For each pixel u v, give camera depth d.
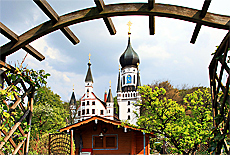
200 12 2.98
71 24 3.37
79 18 3.27
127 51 78.94
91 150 17.77
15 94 3.81
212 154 3.57
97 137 18.06
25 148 3.99
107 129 18.03
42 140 23.23
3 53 3.53
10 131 3.67
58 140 14.55
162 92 14.97
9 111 3.73
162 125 14.51
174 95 49.19
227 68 3.14
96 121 15.73
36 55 4.12
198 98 15.09
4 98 3.62
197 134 13.43
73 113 71.19
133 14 3.19
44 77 4.23
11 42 3.52
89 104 66.19
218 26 2.97
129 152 17.41
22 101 4.04
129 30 82.44
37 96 38.88
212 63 3.88
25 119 4.12
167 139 15.09
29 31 3.48
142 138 17.84
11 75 3.80
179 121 14.40
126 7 3.15
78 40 4.02
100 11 3.20
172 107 14.61
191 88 51.88
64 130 15.70
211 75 4.04
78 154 17.25
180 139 14.03
